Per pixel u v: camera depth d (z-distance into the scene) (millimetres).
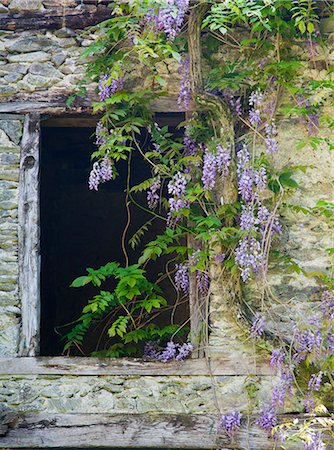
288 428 7332
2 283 7969
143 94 8070
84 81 8273
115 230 11930
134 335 8180
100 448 7730
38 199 8133
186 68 8133
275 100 8133
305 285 8039
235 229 7691
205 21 7668
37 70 8328
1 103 8266
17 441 7668
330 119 8227
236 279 7891
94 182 7887
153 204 8102
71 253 11844
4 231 8055
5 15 8398
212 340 7891
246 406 7754
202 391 7809
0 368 7812
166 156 8055
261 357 7855
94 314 8844
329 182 8211
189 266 7996
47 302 11078
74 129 10406
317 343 7613
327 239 8148
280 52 8234
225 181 7895
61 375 7840
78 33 8383
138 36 7824
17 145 8211
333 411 7699
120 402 7781
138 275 7984
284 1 7824
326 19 8398
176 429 7715
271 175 8023
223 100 8023
